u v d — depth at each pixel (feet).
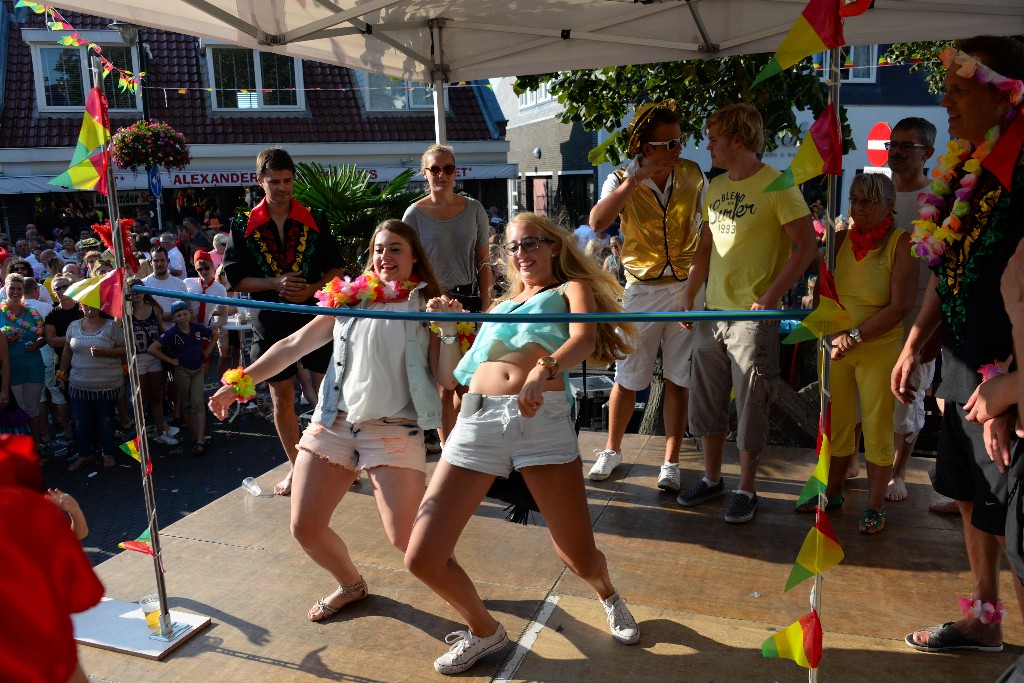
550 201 75.31
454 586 9.57
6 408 24.43
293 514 10.80
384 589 12.00
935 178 8.71
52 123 65.31
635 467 16.92
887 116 59.57
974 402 7.67
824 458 7.43
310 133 68.03
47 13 10.26
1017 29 15.79
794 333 7.16
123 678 10.03
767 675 9.68
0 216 66.74
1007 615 10.86
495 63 19.38
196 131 65.92
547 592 11.78
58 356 28.25
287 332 15.03
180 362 26.81
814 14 6.47
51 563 4.53
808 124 54.29
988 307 8.19
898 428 14.30
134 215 68.13
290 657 10.39
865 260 12.70
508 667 10.02
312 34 16.03
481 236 16.62
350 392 10.76
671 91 28.30
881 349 12.78
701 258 14.07
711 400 14.21
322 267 15.55
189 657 10.44
